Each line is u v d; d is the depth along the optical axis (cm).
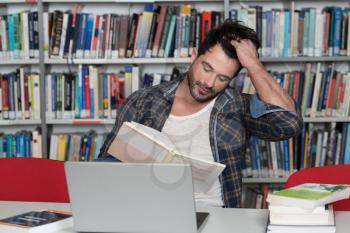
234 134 209
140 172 143
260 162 339
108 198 148
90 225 152
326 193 156
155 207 146
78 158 343
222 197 207
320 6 360
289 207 151
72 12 349
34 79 339
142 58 336
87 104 340
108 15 335
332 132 336
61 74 341
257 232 156
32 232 154
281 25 332
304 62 351
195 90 202
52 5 360
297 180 202
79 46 337
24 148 344
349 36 330
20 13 335
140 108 218
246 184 352
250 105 208
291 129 202
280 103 200
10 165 226
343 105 333
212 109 211
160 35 335
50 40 337
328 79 333
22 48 336
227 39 198
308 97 335
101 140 342
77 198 150
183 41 334
